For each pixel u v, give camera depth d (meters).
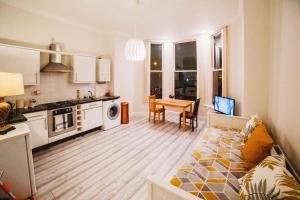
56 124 3.15
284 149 1.60
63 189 1.95
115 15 3.47
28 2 2.90
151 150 2.99
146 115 5.64
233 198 1.16
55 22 3.57
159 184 1.09
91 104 3.80
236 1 2.82
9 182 1.64
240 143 2.11
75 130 3.51
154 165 2.49
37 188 1.96
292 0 1.38
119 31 4.64
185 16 3.51
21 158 1.71
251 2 2.37
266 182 0.90
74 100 3.81
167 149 3.03
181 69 5.49
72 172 2.30
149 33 4.89
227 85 3.93
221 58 4.26
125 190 1.94
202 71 4.97
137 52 3.00
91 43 4.37
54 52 3.30
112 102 4.30
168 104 4.25
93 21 3.85
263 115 2.41
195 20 3.77
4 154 1.60
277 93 1.87
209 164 1.63
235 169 1.53
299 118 1.26
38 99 3.34
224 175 1.44
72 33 3.91
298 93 1.28
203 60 4.92
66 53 3.53
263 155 1.43
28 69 2.88
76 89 4.06
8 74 1.86
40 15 3.29
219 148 1.98
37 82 3.01
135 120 5.03
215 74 4.61
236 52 3.59
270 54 2.19
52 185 2.02
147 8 3.12
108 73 4.52
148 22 3.91
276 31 1.90
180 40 5.34
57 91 3.67
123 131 4.04
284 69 1.61
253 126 1.96
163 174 2.26
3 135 1.64
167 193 1.06
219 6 3.02
